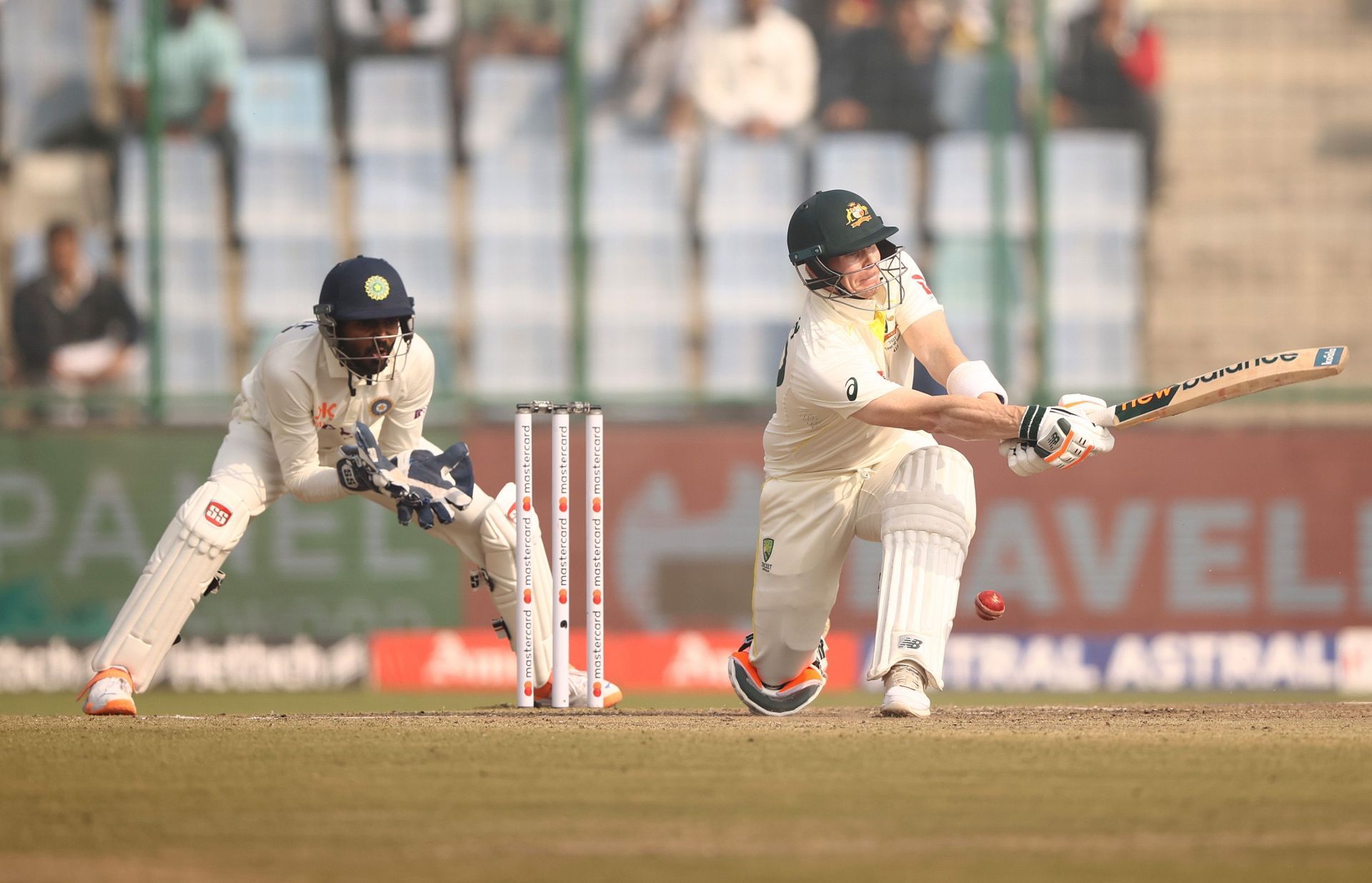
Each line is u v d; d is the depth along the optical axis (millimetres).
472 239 38406
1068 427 15281
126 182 38031
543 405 17969
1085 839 9359
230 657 35531
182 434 36812
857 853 8906
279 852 9016
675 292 38500
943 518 15945
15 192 37812
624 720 16469
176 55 38031
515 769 12266
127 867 8586
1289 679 36062
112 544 36406
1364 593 36812
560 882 8102
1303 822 9922
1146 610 36406
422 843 9266
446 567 36094
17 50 38000
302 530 35938
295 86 38406
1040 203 38531
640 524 36312
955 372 15961
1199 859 8734
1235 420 37344
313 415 18016
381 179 38438
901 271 16594
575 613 35938
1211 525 36656
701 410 37969
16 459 36312
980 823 9867
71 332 37594
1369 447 36938
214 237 38094
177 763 12852
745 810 10367
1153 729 15234
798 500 16922
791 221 16156
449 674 35656
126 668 18562
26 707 30766
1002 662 35812
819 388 15789
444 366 37969
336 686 35656
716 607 36219
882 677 16266
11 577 36125
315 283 38344
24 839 9500
